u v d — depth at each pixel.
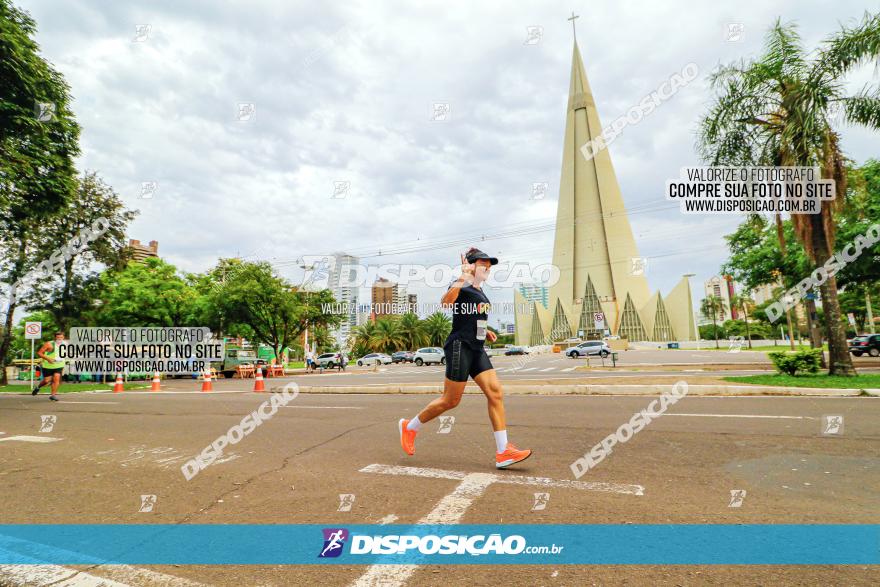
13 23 11.08
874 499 3.07
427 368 33.88
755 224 12.43
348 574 2.26
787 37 11.27
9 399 12.17
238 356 29.84
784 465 3.89
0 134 10.70
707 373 15.01
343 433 5.87
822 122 10.80
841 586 2.03
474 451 4.67
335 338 43.09
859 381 9.73
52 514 3.16
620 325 87.88
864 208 16.22
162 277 30.45
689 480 3.52
